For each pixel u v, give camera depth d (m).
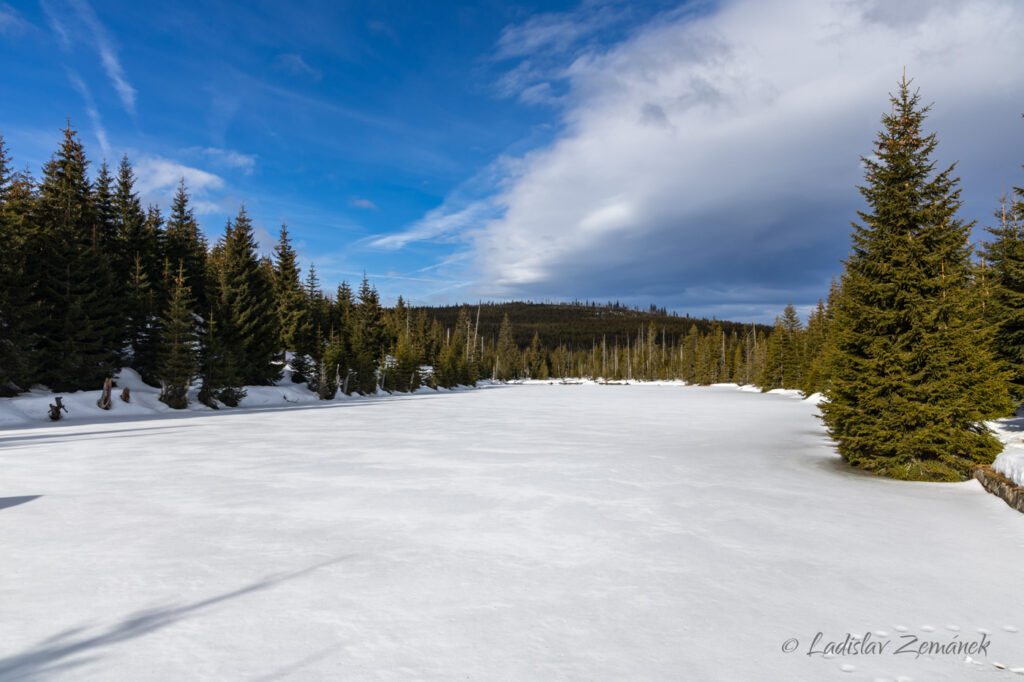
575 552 5.70
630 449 14.59
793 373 63.59
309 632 3.73
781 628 3.92
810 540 6.24
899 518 7.35
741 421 24.80
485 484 9.48
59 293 27.58
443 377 81.06
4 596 4.34
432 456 12.89
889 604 4.41
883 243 11.80
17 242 26.80
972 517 7.44
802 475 10.91
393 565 5.21
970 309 10.92
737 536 6.38
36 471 10.52
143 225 41.19
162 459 12.14
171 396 30.42
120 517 7.01
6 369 24.39
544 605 4.27
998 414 10.81
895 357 11.03
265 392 40.19
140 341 34.00
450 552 5.65
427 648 3.50
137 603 4.22
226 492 8.64
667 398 52.66
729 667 3.31
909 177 12.02
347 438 16.73
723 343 104.94
